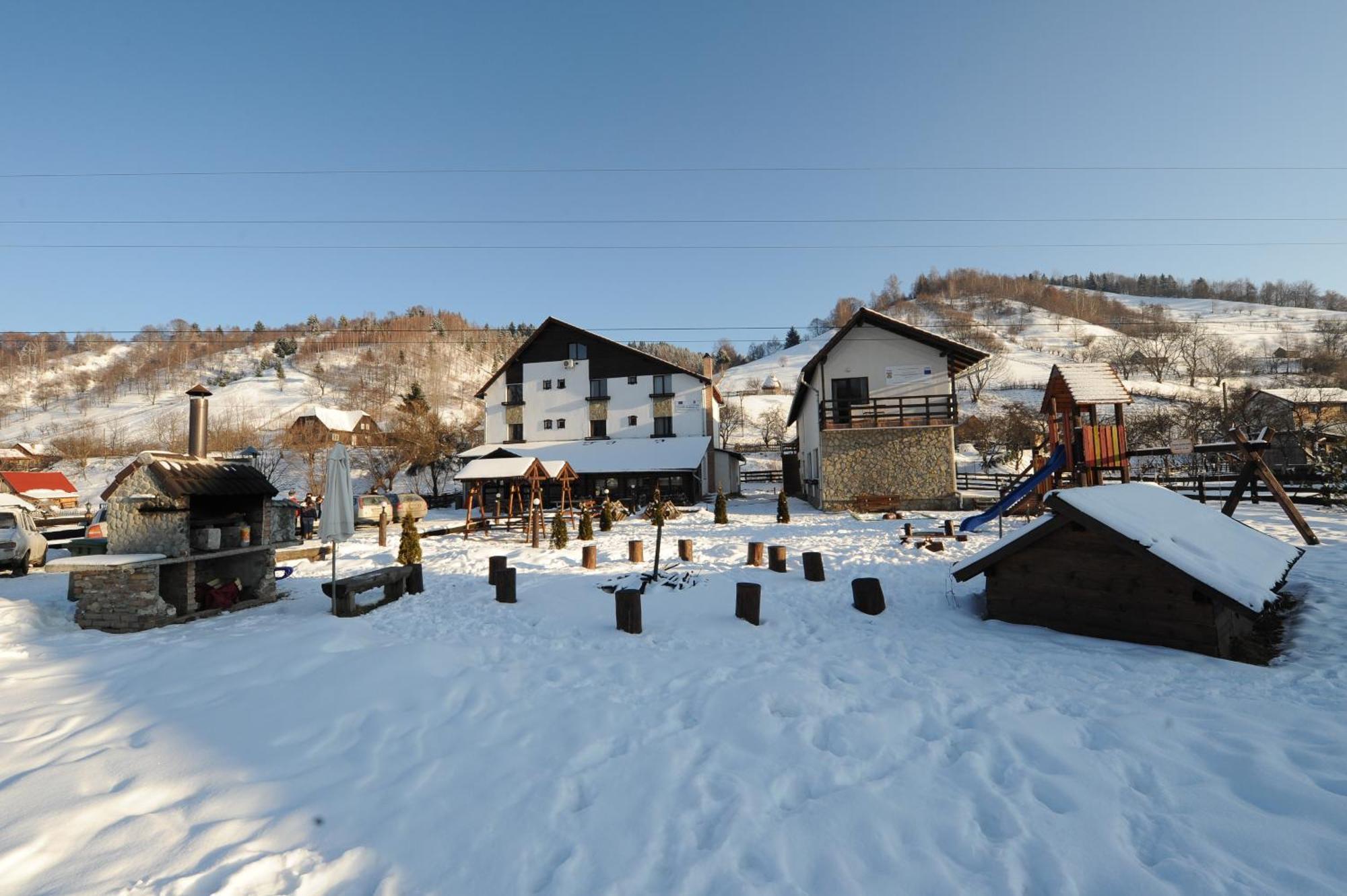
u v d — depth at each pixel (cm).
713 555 1499
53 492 3381
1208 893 296
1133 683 579
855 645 751
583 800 394
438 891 308
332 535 990
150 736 461
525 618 933
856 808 374
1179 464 3516
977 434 5478
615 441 3784
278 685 565
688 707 552
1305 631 723
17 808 362
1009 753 445
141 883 304
